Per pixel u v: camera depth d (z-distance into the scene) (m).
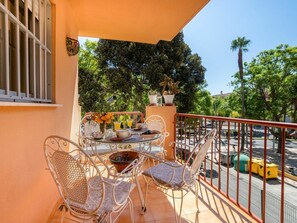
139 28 3.69
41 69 1.86
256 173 7.87
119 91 10.29
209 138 1.71
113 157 2.27
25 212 1.40
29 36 1.64
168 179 1.76
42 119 1.74
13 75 1.45
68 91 2.86
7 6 1.26
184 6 2.86
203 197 2.38
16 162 1.26
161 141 3.28
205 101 14.22
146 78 10.00
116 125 2.85
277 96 14.79
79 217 1.38
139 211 2.07
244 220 1.91
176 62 10.00
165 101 4.11
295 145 16.52
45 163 1.80
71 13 2.95
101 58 10.11
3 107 1.11
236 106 16.89
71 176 1.23
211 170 2.66
